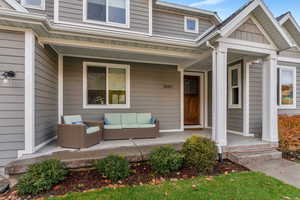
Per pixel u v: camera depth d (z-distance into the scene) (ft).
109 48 14.24
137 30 17.42
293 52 21.43
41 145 12.82
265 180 9.72
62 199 7.66
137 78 19.54
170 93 20.92
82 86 17.62
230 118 20.22
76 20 15.46
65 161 10.25
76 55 17.21
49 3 15.31
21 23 10.46
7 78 10.68
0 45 10.64
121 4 16.96
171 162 10.59
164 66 20.68
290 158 13.78
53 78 15.43
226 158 13.25
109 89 18.62
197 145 11.41
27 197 7.93
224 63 13.39
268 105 14.99
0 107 10.65
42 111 12.85
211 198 7.82
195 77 23.94
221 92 13.32
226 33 12.76
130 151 12.31
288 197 7.95
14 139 10.89
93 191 8.34
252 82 18.43
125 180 9.58
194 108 23.84
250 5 12.89
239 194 8.18
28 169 8.90
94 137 14.03
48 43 12.82
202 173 10.74
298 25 20.36
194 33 22.54
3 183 9.18
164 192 8.30
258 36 14.43
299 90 21.86
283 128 16.92
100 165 9.89
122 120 17.74
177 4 20.88
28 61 11.02
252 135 18.03
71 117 14.93
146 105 19.88
